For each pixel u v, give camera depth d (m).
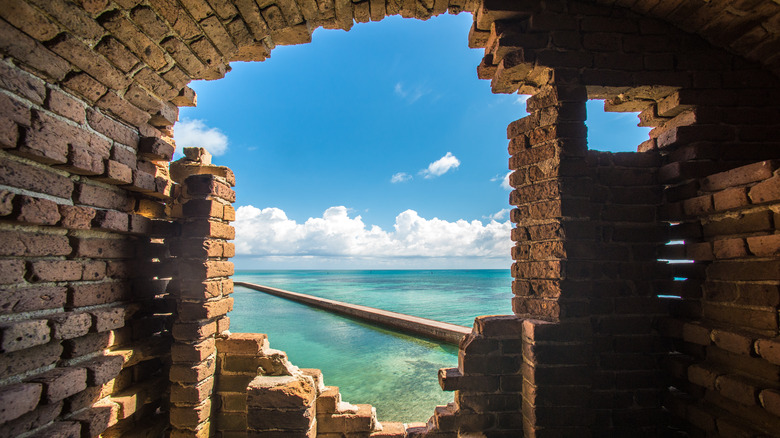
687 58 2.96
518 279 3.08
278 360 3.29
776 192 2.07
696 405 2.64
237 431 3.30
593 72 2.89
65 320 2.17
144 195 3.10
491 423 2.97
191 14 2.43
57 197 2.15
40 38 1.91
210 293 3.10
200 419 3.00
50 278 2.13
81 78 2.19
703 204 2.61
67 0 1.92
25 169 1.92
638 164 3.08
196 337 2.98
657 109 3.16
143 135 2.92
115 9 2.12
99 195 2.49
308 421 2.84
